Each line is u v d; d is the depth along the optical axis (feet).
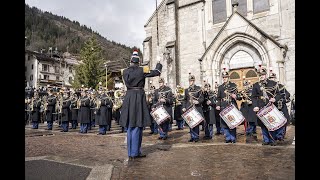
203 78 72.95
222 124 32.86
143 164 20.90
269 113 27.22
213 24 77.82
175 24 81.92
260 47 65.05
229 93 34.88
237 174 17.28
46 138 40.88
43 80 224.33
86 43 178.50
